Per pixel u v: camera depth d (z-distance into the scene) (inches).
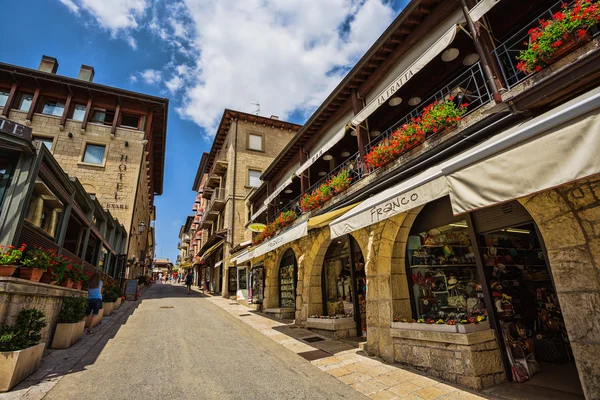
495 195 128.7
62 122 778.8
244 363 223.5
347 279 356.2
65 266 254.4
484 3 192.4
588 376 123.7
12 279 181.0
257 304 538.6
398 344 216.2
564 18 153.4
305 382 185.2
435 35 264.7
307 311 361.7
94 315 347.9
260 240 557.0
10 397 154.1
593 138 103.9
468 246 230.8
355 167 372.2
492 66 198.5
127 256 764.0
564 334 198.1
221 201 908.0
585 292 128.6
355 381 185.9
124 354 242.8
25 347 183.2
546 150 115.8
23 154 225.5
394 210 184.4
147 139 873.5
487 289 186.7
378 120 359.6
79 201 363.6
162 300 701.3
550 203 144.9
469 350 168.7
